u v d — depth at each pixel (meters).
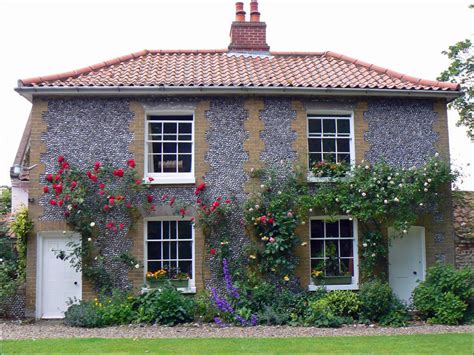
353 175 13.53
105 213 13.38
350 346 9.33
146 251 13.53
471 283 12.88
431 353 8.71
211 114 13.85
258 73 14.72
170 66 15.22
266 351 8.88
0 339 10.13
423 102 14.35
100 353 8.70
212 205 13.28
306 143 13.92
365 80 14.36
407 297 13.91
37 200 13.36
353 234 13.85
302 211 13.33
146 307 12.34
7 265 13.55
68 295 13.41
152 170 13.88
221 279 13.29
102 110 13.73
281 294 12.95
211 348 9.13
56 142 13.57
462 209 16.33
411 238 14.12
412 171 13.55
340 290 13.16
